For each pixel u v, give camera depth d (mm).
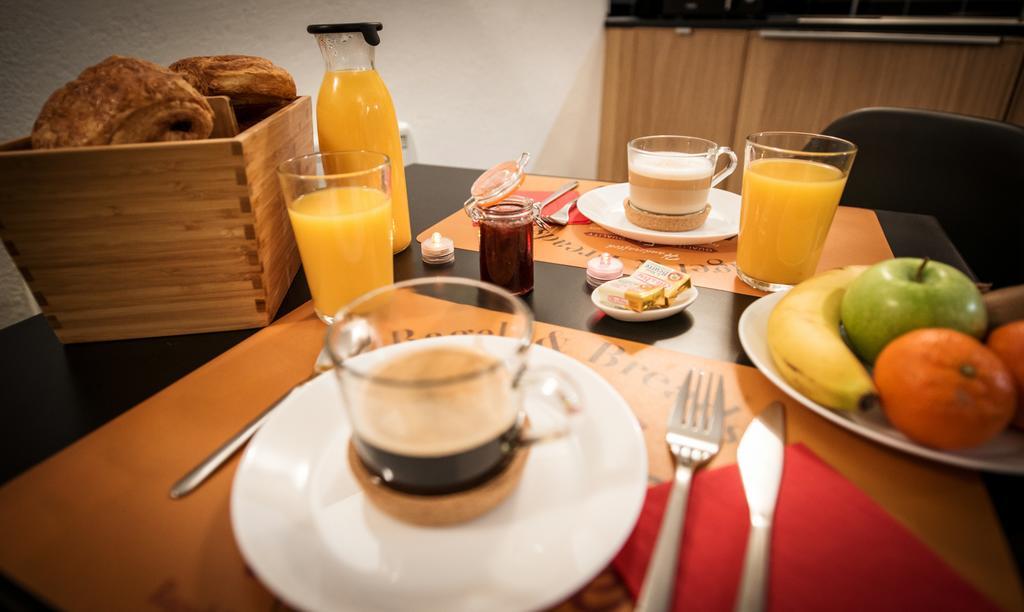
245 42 1111
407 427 338
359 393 334
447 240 783
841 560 331
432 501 340
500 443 352
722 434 441
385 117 708
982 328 459
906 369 401
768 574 317
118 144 535
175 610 313
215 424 461
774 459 406
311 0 1219
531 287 690
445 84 1669
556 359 484
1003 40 1870
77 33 855
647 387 499
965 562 337
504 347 453
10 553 345
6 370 540
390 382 314
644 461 366
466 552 326
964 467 405
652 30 2381
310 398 444
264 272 594
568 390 439
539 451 400
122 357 563
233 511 335
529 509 353
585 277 724
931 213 1078
